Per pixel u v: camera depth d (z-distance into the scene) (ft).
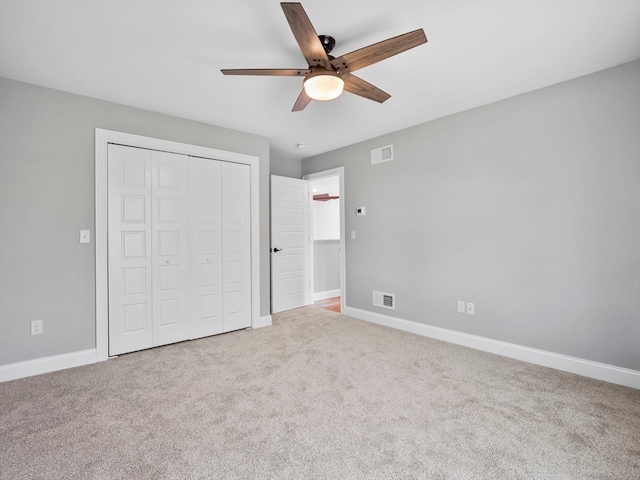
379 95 7.24
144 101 9.65
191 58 7.34
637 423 6.09
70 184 9.00
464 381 7.91
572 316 8.42
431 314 11.56
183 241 11.08
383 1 5.53
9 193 8.18
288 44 6.81
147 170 10.36
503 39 6.66
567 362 8.45
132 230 10.05
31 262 8.45
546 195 8.81
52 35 6.43
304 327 12.85
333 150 15.47
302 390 7.48
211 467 5.00
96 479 4.77
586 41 6.73
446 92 9.14
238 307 12.42
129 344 9.95
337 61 5.83
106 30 6.29
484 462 5.07
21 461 5.14
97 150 9.39
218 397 7.18
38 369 8.44
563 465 5.00
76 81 8.39
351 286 14.61
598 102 7.97
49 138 8.71
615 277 7.78
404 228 12.37
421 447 5.44
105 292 9.48
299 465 5.04
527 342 9.22
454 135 10.78
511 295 9.52
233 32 6.39
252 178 12.79
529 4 5.64
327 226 25.05
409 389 7.50
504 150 9.60
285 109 10.32
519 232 9.32
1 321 8.09
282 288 15.89
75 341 9.03
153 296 10.43
